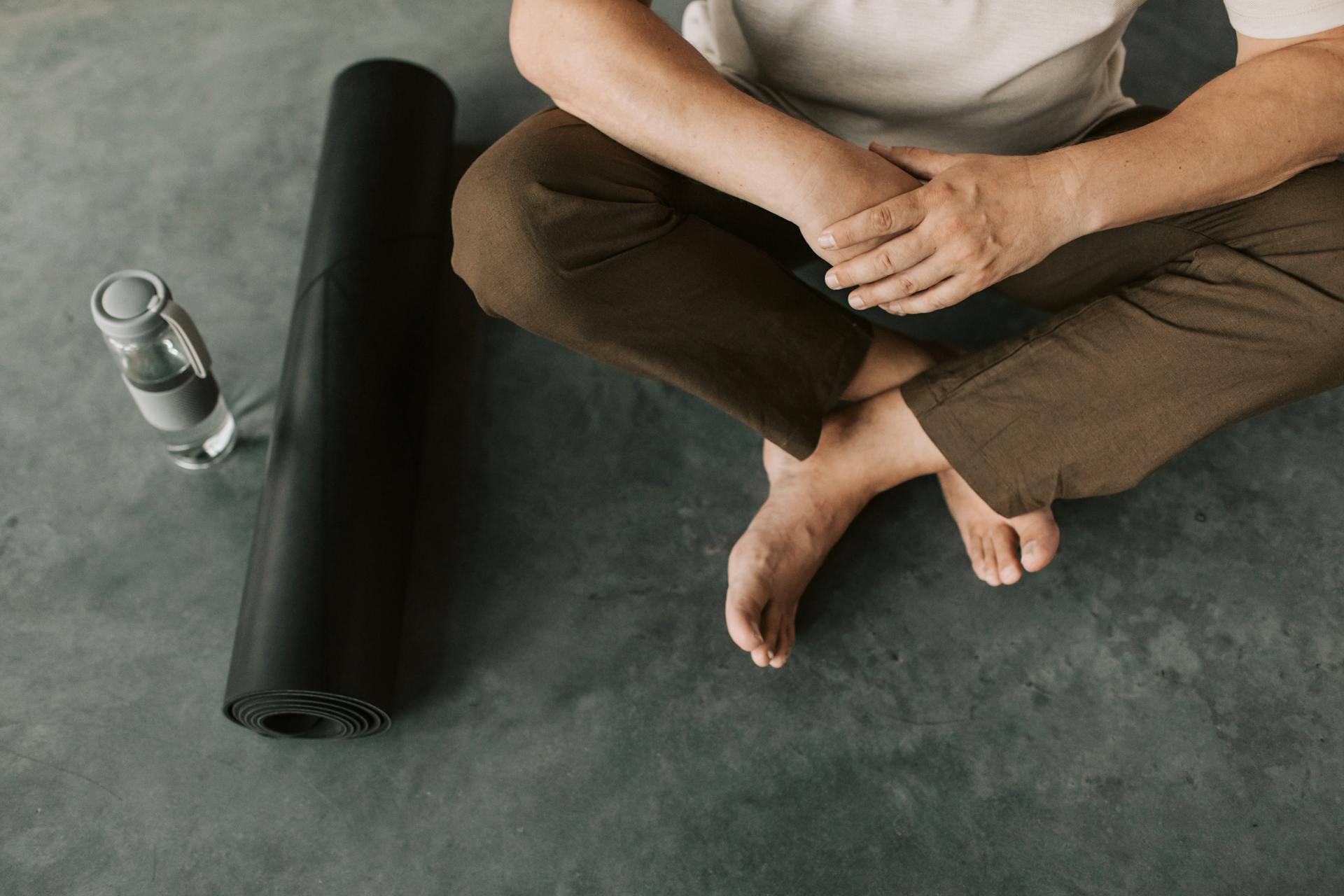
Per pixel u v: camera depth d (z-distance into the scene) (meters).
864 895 1.15
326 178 1.53
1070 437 1.12
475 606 1.34
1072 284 1.25
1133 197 1.01
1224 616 1.33
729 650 1.31
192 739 1.24
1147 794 1.21
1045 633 1.32
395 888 1.15
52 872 1.15
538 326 1.10
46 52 1.91
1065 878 1.16
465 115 1.82
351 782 1.22
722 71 1.23
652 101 1.01
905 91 1.14
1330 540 1.39
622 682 1.29
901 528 1.40
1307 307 1.01
